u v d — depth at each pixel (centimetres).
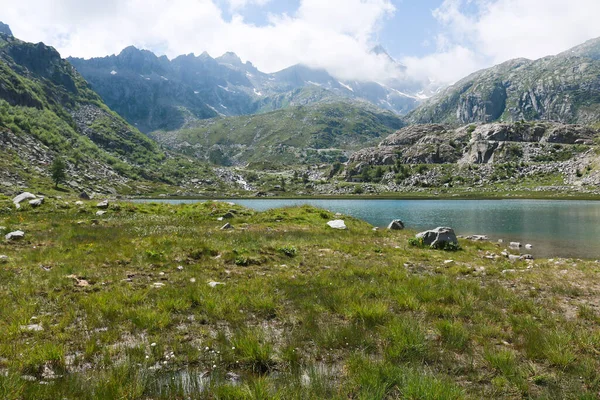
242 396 585
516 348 806
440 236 2427
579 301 1216
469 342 834
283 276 1413
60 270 1318
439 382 614
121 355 734
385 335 834
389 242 2541
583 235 4366
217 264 1583
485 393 618
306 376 668
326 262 1747
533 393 623
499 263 1980
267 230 2786
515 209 9562
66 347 749
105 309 951
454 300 1134
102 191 17750
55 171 14250
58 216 2820
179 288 1180
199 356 740
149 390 613
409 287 1258
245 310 1020
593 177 18150
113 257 1561
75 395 580
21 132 19288
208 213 3597
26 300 1011
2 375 598
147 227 2514
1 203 3036
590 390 630
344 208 10800
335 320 958
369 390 602
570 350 777
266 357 730
